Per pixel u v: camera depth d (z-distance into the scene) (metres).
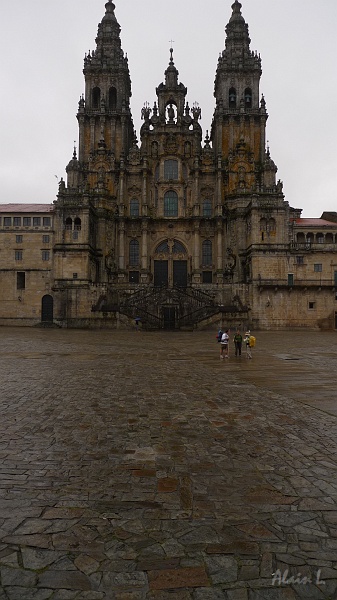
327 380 16.91
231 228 82.69
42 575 4.48
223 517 5.69
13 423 10.22
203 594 4.19
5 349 30.56
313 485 6.71
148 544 5.05
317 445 8.64
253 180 84.44
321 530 5.37
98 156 86.19
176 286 74.94
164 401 12.77
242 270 79.88
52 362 22.64
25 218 75.62
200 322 65.12
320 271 73.19
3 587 4.30
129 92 97.19
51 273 74.56
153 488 6.60
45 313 74.19
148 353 28.55
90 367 20.64
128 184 87.00
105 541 5.11
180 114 88.38
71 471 7.28
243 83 89.31
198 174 85.69
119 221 84.25
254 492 6.46
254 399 13.10
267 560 4.74
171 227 86.38
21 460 7.78
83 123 87.50
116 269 83.94
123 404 12.32
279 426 10.04
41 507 5.97
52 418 10.71
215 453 8.16
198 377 17.64
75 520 5.61
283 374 18.56
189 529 5.38
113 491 6.50
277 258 73.38
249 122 87.94
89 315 70.50
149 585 4.32
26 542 5.09
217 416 10.97
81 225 74.38
